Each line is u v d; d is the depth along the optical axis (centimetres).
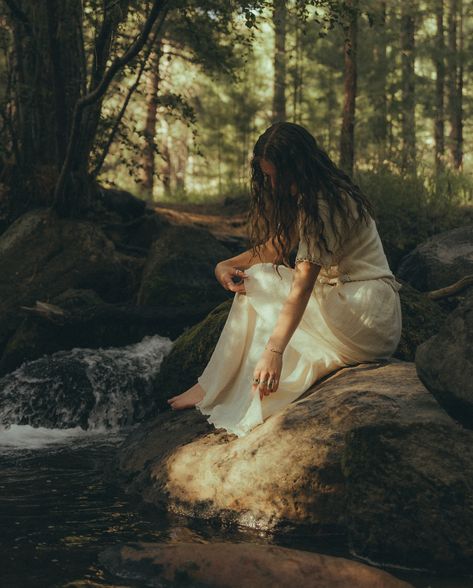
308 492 289
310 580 231
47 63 855
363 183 1022
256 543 278
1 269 766
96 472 395
